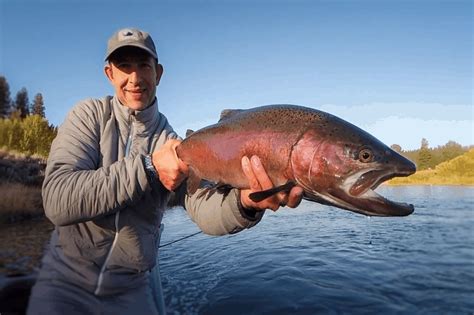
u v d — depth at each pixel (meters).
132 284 0.97
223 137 0.79
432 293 1.84
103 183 0.72
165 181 0.75
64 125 0.91
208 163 0.81
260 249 2.88
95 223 0.88
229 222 0.84
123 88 0.94
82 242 0.88
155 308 1.03
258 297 1.81
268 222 4.39
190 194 0.85
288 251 2.80
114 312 0.92
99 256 0.90
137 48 0.92
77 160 0.83
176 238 3.45
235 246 3.02
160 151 0.75
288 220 4.53
